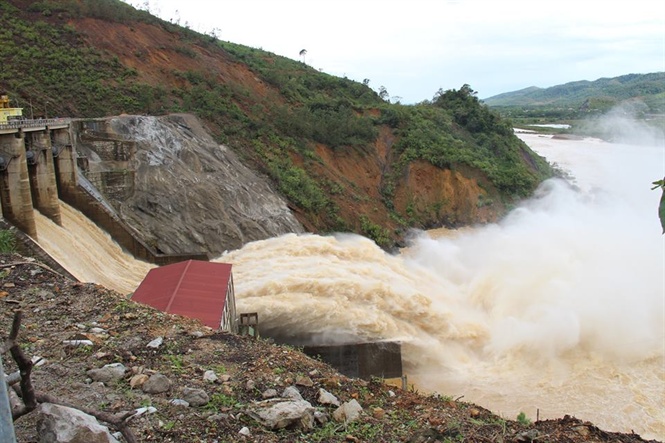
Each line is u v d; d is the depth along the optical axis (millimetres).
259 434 8250
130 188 36844
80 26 53750
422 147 60219
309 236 42000
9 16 50562
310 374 10422
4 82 42438
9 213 26078
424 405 9875
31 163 29188
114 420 6750
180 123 44781
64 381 9344
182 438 8000
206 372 9891
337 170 55344
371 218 51094
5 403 4875
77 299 13625
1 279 14719
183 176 39375
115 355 10367
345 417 8914
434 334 30625
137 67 53406
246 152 48312
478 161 60938
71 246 28141
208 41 67688
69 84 46031
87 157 36250
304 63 92312
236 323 24422
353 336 29031
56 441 6539
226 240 38219
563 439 8461
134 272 31828
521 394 24719
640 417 22594
